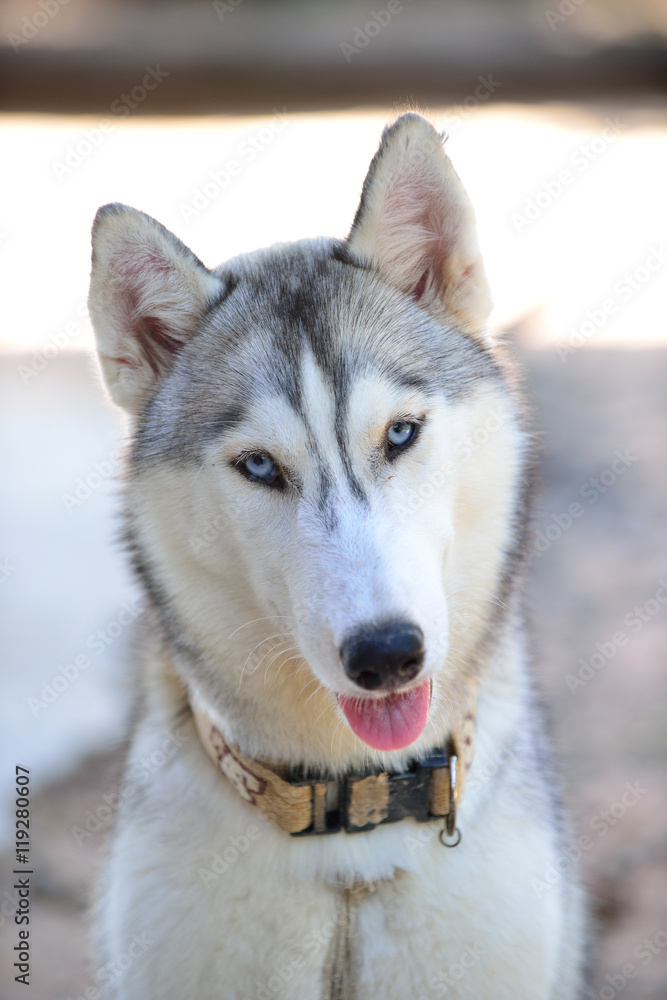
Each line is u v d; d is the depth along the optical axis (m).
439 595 2.83
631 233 14.63
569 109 23.84
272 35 33.16
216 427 3.00
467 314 3.26
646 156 19.20
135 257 3.16
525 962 3.01
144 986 3.01
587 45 31.27
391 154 3.09
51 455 9.03
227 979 2.99
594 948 3.85
